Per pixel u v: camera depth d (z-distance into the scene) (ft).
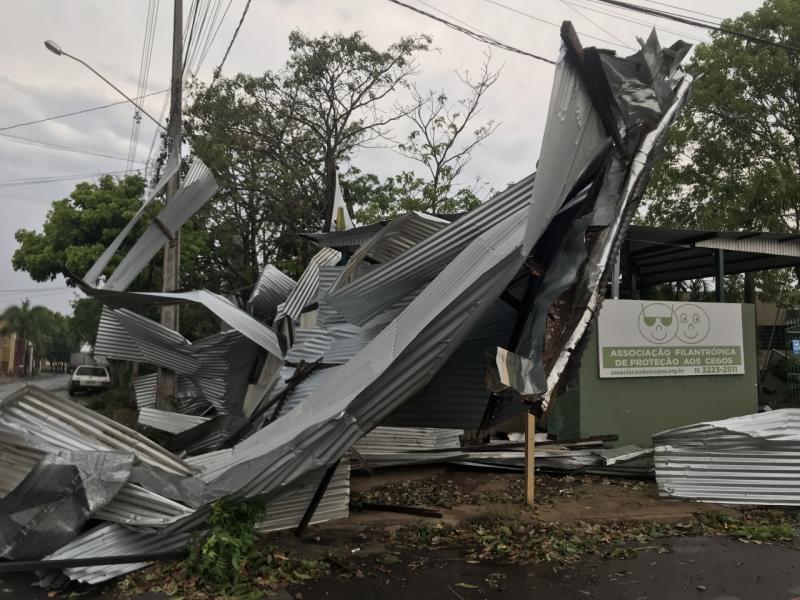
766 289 63.57
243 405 32.14
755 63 59.21
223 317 28.22
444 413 20.98
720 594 15.47
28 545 15.60
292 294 34.04
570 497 24.59
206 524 16.12
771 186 57.41
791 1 59.62
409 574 16.61
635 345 36.09
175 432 32.19
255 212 81.71
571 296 17.85
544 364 17.07
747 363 39.04
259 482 16.02
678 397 37.09
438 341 16.49
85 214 65.16
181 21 41.86
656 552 18.53
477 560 17.76
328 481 19.42
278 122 79.20
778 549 18.81
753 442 22.77
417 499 24.73
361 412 16.35
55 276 68.74
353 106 78.18
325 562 17.34
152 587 15.05
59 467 16.11
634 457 28.07
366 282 20.76
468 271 17.51
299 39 75.46
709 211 58.39
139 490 16.43
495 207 20.30
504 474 28.84
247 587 15.16
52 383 123.24
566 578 16.47
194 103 76.64
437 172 73.77
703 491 23.31
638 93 16.30
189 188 33.53
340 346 25.80
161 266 69.36
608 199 17.87
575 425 34.99
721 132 61.52
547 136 15.02
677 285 66.03
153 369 72.79
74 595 14.84
